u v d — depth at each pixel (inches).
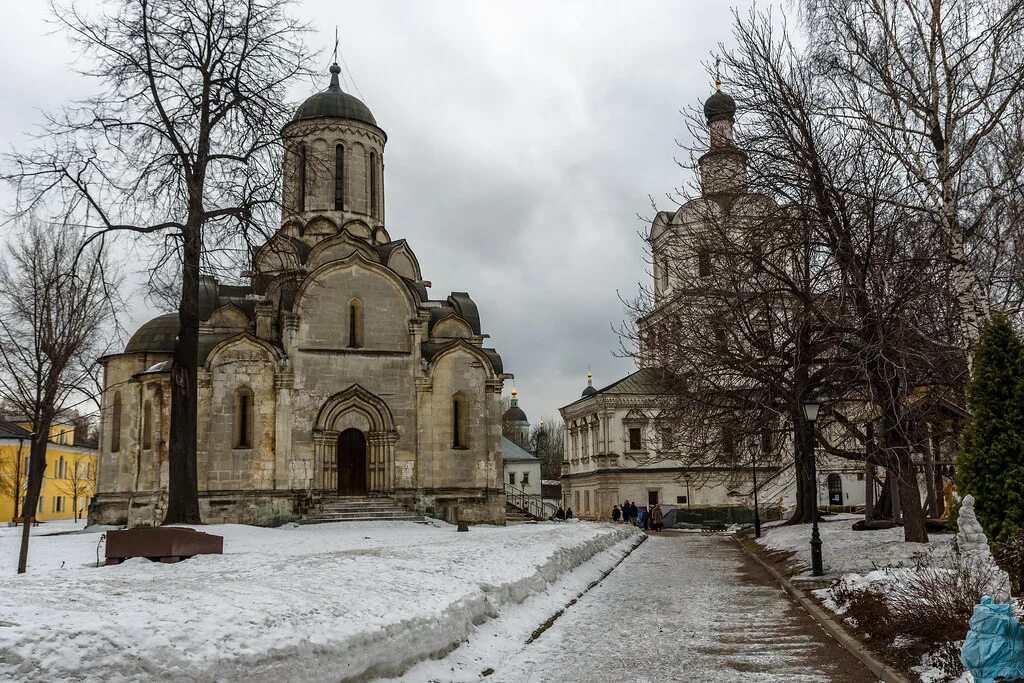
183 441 1138.7
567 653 510.0
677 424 975.0
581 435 2647.6
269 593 406.6
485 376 1546.5
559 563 832.9
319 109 1668.3
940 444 954.7
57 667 273.7
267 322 1494.8
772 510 2301.9
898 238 813.9
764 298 851.4
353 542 1002.7
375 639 388.8
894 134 810.2
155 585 428.5
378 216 1712.6
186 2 1122.7
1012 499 542.6
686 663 474.9
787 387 900.6
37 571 737.0
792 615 636.7
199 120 1152.2
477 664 461.1
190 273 1103.0
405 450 1481.3
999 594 436.1
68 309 840.9
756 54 861.8
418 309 1519.4
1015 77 750.5
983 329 660.1
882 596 561.0
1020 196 789.2
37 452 776.3
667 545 1514.5
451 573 593.3
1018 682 307.0
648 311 1042.7
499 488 1521.9
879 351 741.3
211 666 304.7
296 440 1418.6
